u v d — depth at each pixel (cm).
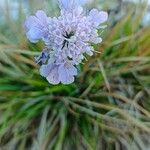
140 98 10
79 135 9
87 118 9
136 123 9
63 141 9
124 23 10
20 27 9
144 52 10
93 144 9
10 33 10
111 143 9
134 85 10
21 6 10
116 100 9
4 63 10
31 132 9
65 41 6
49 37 6
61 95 9
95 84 9
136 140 9
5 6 10
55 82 6
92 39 6
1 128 9
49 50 6
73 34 6
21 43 9
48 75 6
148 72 10
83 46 6
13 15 11
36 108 9
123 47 10
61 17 6
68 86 9
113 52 10
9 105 9
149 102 10
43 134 9
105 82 9
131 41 10
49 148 9
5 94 9
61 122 9
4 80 9
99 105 9
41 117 9
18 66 9
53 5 10
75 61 6
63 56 6
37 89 9
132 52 10
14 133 9
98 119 9
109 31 10
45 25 6
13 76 9
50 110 9
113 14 10
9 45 9
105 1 11
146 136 9
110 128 9
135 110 9
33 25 6
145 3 10
